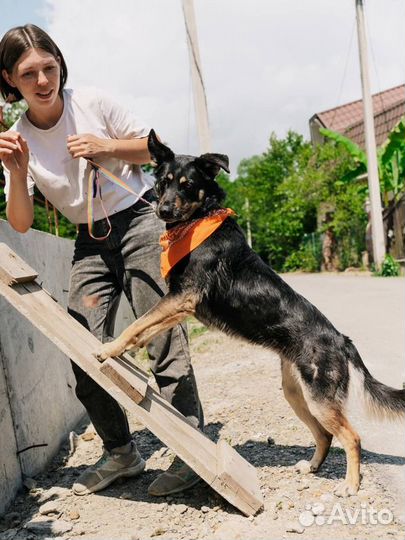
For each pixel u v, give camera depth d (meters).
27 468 3.92
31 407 4.16
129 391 3.15
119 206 3.74
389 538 2.80
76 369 3.65
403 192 20.33
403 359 6.34
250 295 3.63
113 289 3.91
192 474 3.55
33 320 3.17
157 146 3.77
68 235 12.73
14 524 3.31
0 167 5.15
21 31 3.39
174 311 3.60
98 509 3.43
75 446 4.72
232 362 7.10
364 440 4.21
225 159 3.83
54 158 3.65
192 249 3.60
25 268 3.55
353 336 7.80
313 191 28.67
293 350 3.60
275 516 3.13
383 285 14.95
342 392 3.52
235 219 3.88
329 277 21.38
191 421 3.76
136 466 3.83
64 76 3.64
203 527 3.09
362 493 3.32
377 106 35.44
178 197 3.73
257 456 4.10
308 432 4.48
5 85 3.61
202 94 11.34
